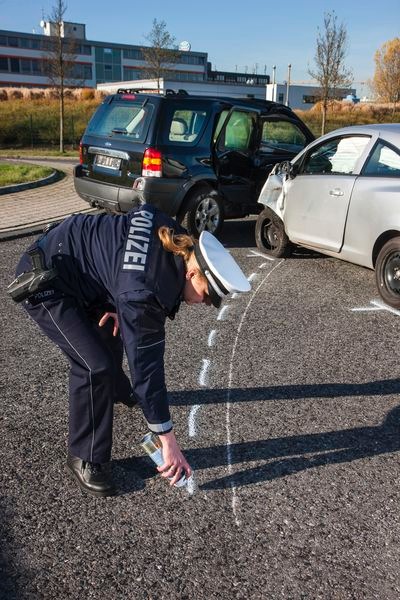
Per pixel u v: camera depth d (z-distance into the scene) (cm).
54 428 330
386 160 547
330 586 227
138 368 222
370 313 523
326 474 295
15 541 247
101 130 748
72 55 2703
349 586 228
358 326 491
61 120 2248
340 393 377
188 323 491
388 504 274
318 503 274
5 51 6781
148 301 217
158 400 227
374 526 260
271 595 222
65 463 299
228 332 473
